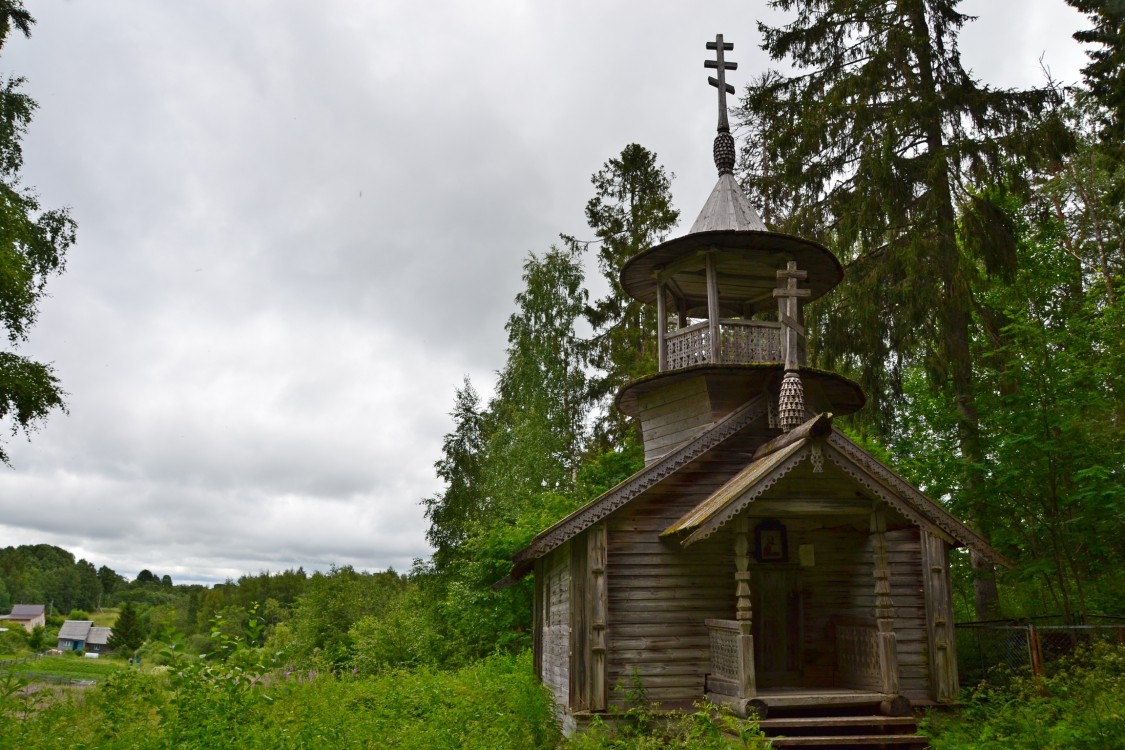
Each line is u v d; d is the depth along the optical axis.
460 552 32.75
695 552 14.23
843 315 20.14
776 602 14.73
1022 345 17.14
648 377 15.67
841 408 17.41
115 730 8.22
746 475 12.98
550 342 32.47
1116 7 17.67
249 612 9.12
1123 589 16.00
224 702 8.24
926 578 13.91
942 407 18.64
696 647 13.77
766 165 23.50
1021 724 10.89
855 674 13.80
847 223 19.62
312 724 9.05
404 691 13.74
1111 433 15.39
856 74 19.75
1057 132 17.89
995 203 20.05
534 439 30.36
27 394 23.19
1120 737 9.48
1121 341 16.73
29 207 25.05
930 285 17.88
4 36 22.52
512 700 14.50
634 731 12.79
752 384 15.30
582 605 13.52
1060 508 15.94
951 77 19.44
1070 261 25.62
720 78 17.89
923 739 12.11
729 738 10.73
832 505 12.79
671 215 31.92
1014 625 15.25
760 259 15.95
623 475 25.33
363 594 42.12
